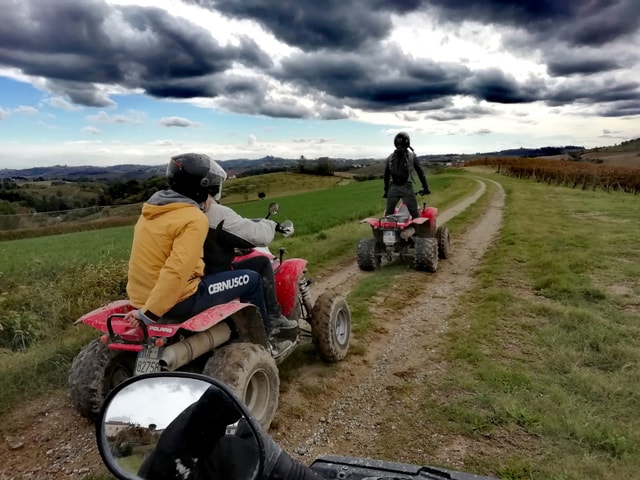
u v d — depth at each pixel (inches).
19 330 259.4
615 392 176.7
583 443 147.2
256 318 159.6
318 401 183.9
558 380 189.0
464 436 155.8
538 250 424.8
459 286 341.4
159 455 51.8
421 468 78.6
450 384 187.9
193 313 146.0
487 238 548.1
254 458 54.3
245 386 140.1
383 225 379.2
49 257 533.0
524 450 146.3
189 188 140.5
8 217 1963.6
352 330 251.9
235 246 157.5
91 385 153.7
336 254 456.4
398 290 334.0
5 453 155.6
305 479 59.8
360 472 77.9
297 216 948.6
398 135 395.2
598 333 229.3
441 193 1278.3
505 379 188.4
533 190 1337.4
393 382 196.7
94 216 2159.2
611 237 483.5
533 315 262.8
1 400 183.3
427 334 249.0
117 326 143.4
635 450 141.9
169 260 131.6
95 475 141.9
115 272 348.8
